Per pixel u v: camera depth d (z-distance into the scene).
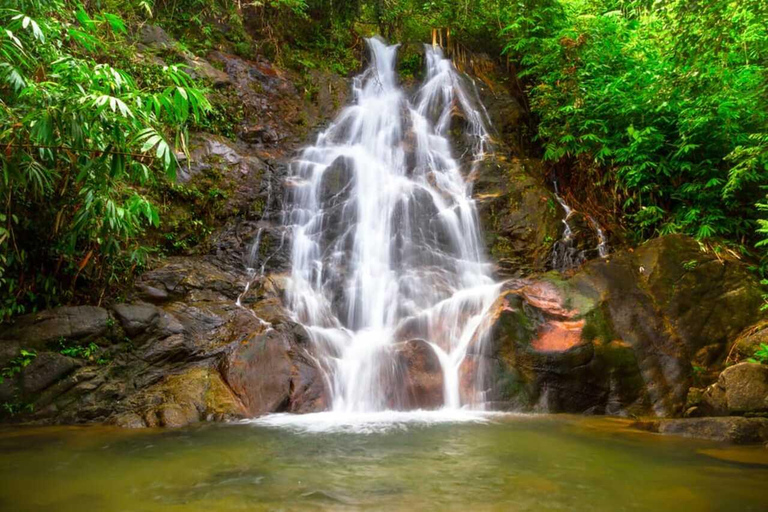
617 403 5.91
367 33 12.99
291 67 11.31
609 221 9.05
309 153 9.85
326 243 8.37
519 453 4.07
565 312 6.57
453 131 10.74
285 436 4.64
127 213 5.53
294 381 5.96
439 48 12.41
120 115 4.62
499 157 10.02
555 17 10.94
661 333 6.26
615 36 9.76
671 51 7.51
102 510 2.86
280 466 3.70
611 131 9.43
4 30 4.34
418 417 5.62
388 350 6.55
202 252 7.71
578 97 9.37
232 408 5.41
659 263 6.77
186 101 4.69
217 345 6.17
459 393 6.23
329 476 3.47
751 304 6.30
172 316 6.29
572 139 9.38
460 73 11.83
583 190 9.70
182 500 3.01
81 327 5.59
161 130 5.66
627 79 9.10
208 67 9.70
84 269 6.22
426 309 7.40
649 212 8.36
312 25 12.20
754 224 8.09
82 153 4.88
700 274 6.58
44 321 5.54
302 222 8.62
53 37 5.50
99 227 5.75
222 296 7.04
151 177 6.08
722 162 8.27
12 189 5.26
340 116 10.91
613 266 6.96
